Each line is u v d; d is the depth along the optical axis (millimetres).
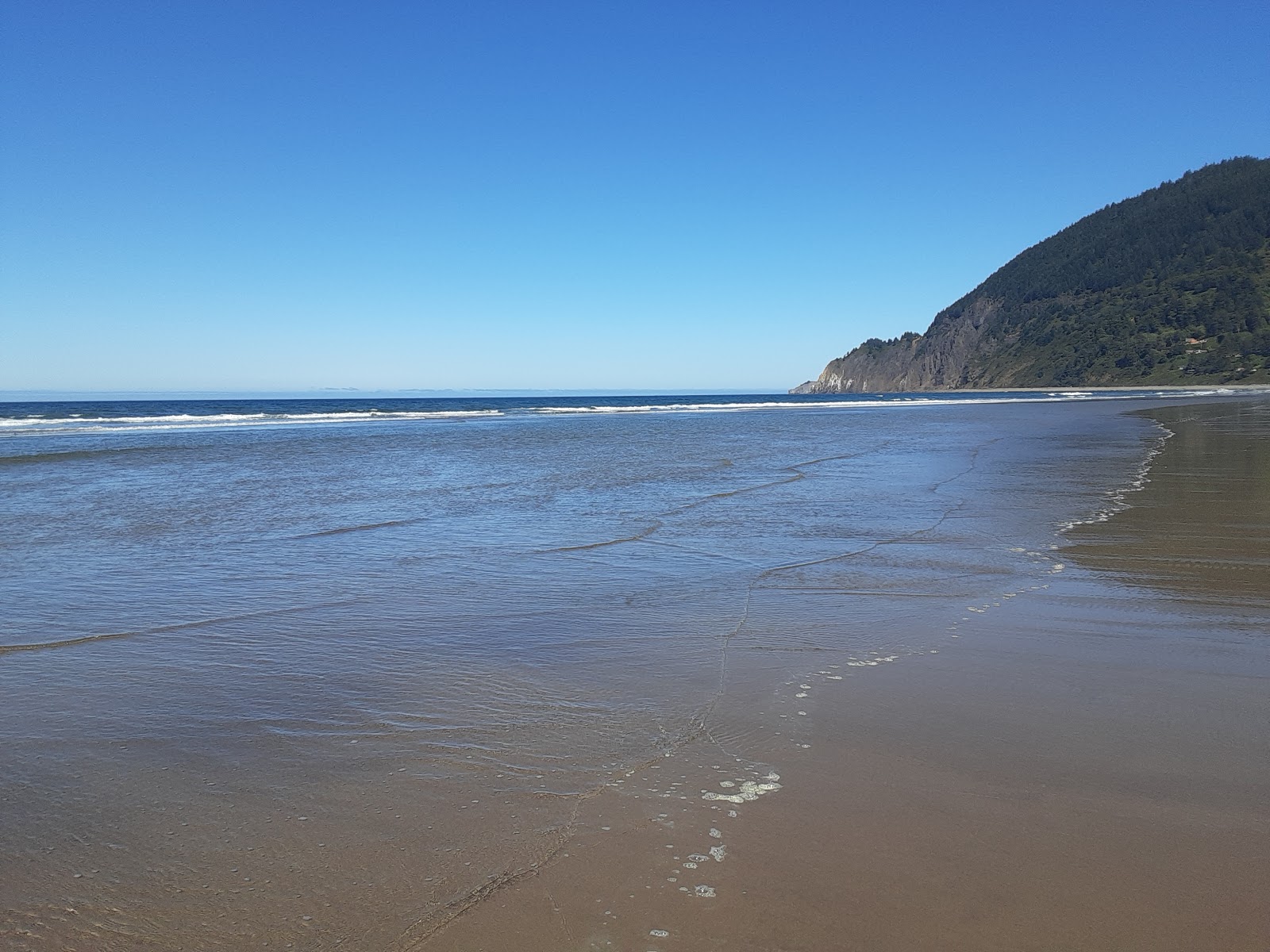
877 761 3367
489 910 2371
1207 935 2227
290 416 44875
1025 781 3170
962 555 7668
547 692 4266
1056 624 5398
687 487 13281
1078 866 2561
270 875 2576
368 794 3125
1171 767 3273
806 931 2256
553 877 2531
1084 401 74188
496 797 3076
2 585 6766
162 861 2672
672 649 4988
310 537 8945
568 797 3068
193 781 3254
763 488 13008
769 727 3740
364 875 2566
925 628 5371
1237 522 9055
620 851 2674
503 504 11516
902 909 2352
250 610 5965
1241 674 4414
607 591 6488
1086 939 2213
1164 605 5828
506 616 5762
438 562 7598
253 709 4047
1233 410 40312
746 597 6262
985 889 2441
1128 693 4145
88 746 3617
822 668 4598
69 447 23969
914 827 2812
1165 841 2711
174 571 7270
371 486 13867
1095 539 8227
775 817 2893
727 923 2295
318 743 3633
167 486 13852
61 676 4562
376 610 5949
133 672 4629
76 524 9836
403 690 4312
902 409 58375
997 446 21422
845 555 7801
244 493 12922
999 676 4422
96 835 2848
